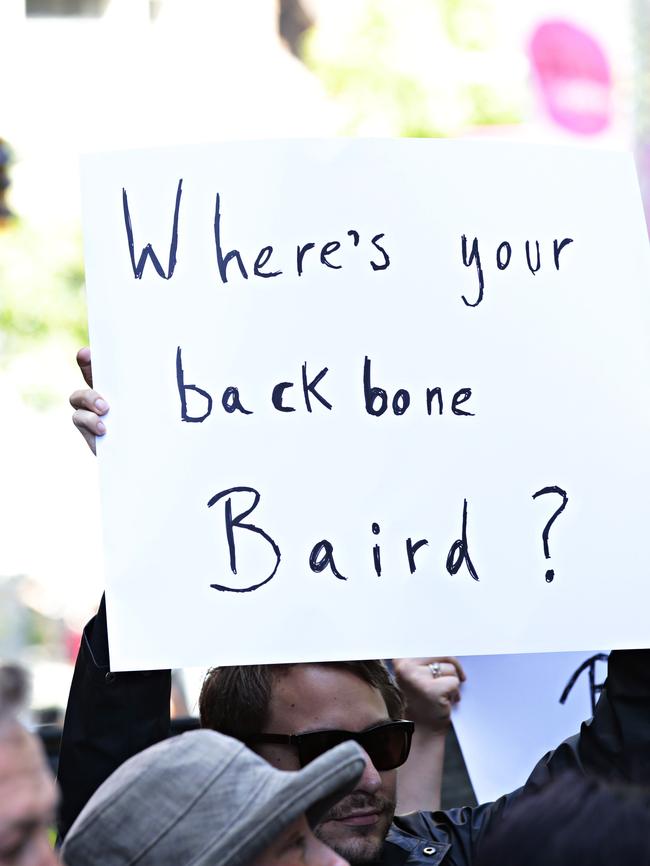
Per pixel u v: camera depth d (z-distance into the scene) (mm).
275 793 2883
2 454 20922
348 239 3889
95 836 2947
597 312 3998
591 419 3928
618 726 3988
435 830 4289
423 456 3812
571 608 3811
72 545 21812
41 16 17984
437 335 3885
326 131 19391
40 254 17719
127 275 3816
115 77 18344
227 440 3746
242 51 19250
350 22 19469
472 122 19078
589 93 18000
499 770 4820
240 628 3654
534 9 18484
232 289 3828
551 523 3846
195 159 3885
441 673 4832
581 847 2830
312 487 3750
